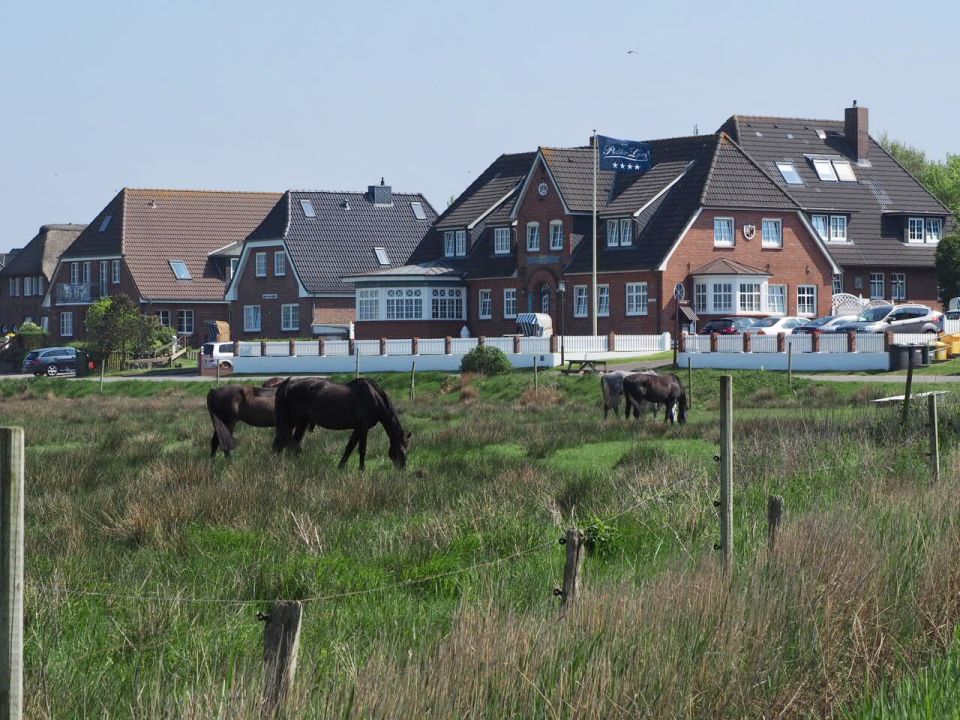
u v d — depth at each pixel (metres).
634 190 76.06
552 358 62.91
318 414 24.52
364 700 7.51
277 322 93.25
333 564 12.89
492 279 80.38
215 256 102.06
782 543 11.30
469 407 43.94
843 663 9.48
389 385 58.34
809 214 80.69
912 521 12.78
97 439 31.95
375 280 81.88
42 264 114.50
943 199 115.62
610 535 14.25
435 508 17.17
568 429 31.44
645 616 9.20
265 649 7.41
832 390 43.47
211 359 71.94
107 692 8.49
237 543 14.51
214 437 25.84
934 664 9.43
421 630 10.24
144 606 10.58
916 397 23.88
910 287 83.19
